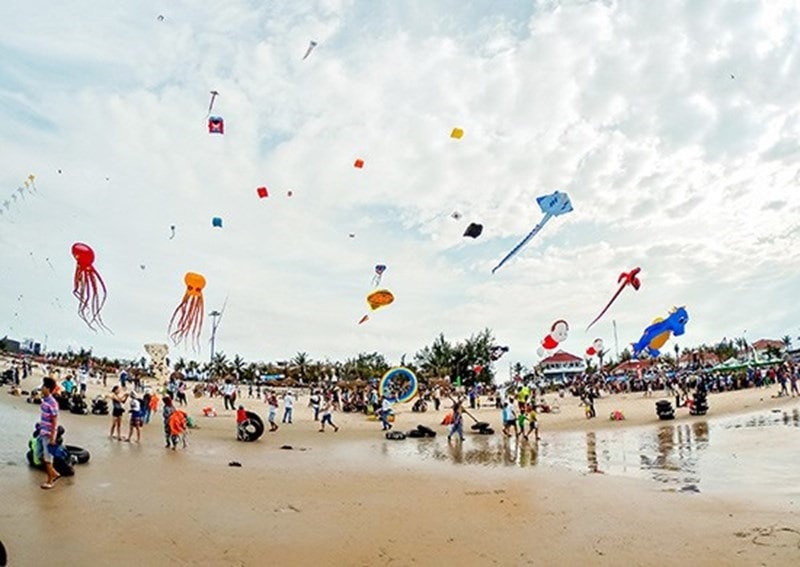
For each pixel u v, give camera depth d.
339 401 41.94
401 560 7.02
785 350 74.81
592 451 17.41
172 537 7.67
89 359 59.19
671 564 6.70
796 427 20.17
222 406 38.12
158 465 13.40
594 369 85.12
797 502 9.45
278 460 15.84
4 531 7.44
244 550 7.27
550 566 6.76
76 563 6.52
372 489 11.59
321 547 7.49
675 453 16.03
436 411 38.59
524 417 21.33
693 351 72.12
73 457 12.41
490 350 55.97
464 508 9.83
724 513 8.93
